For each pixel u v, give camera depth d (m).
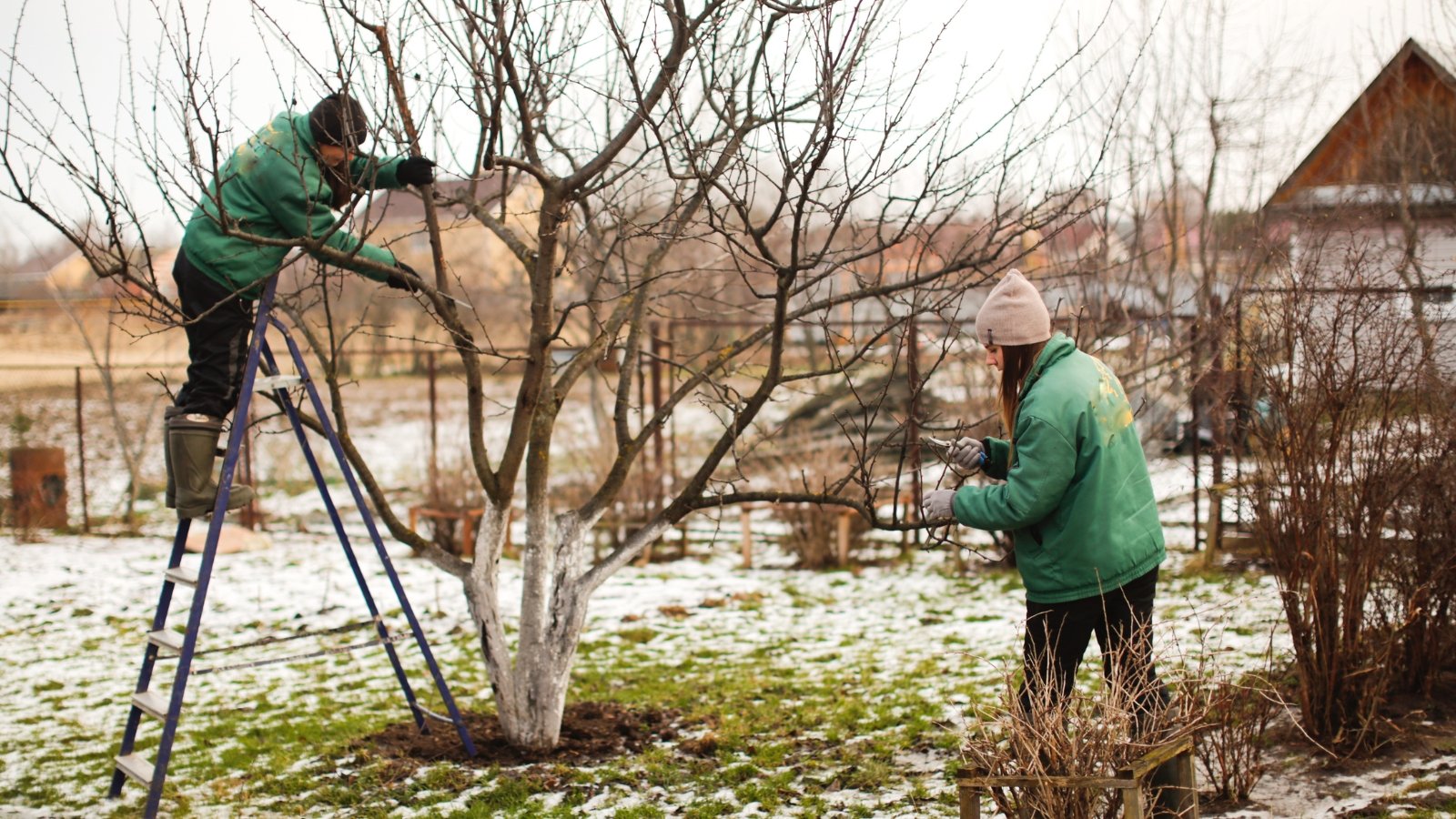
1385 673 4.44
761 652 7.68
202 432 4.68
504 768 5.18
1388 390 4.46
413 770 5.21
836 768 4.98
